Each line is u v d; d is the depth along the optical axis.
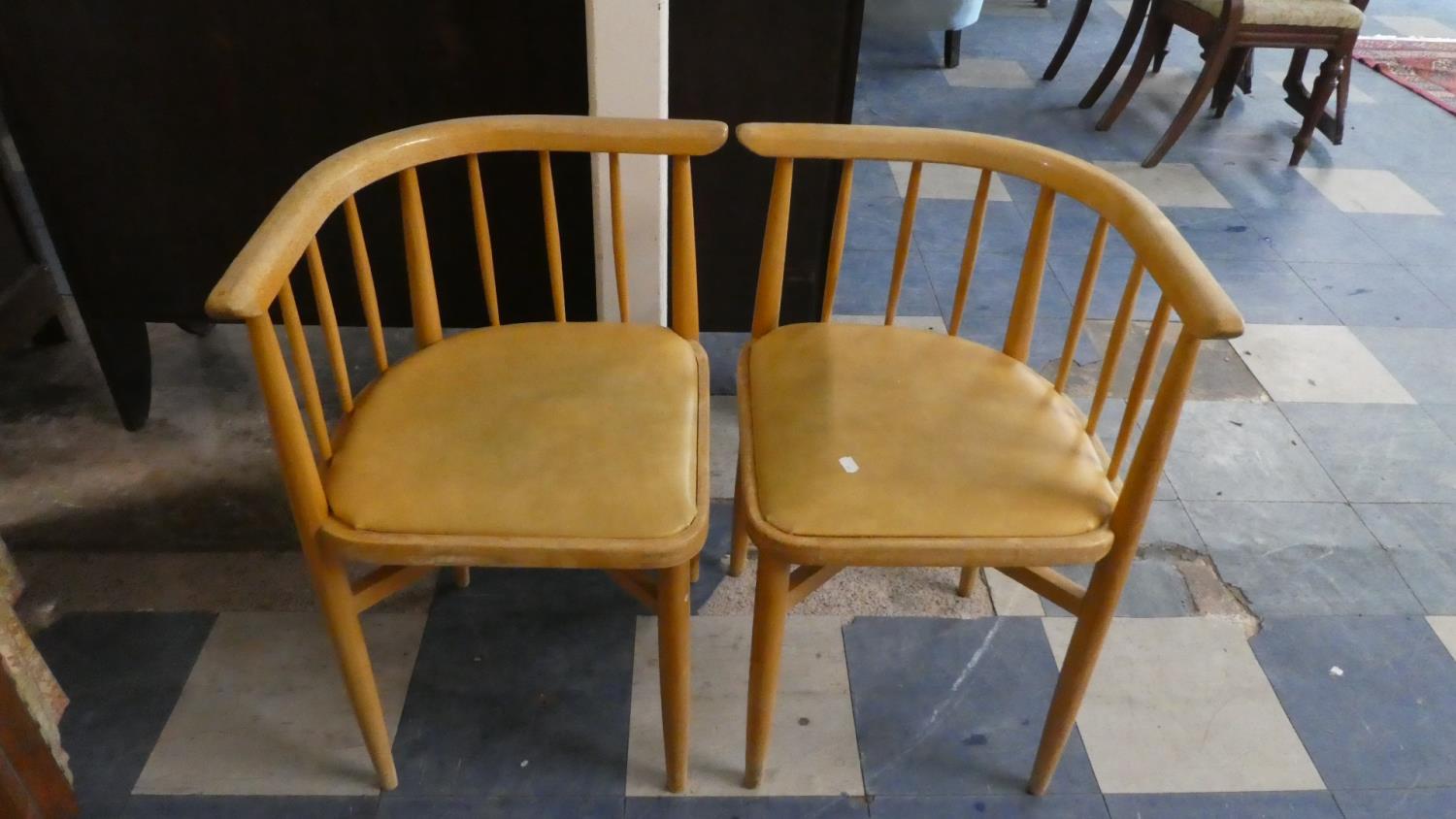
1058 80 3.38
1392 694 1.35
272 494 1.61
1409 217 2.58
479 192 1.13
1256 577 1.52
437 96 1.40
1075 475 0.98
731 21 1.42
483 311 1.64
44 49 1.33
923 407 1.05
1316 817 1.20
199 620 1.40
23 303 1.60
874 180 2.66
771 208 1.13
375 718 1.12
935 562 0.93
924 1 3.22
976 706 1.32
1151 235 0.91
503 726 1.28
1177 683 1.35
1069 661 1.07
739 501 1.36
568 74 1.38
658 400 1.06
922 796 1.21
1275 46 2.62
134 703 1.29
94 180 1.45
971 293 2.20
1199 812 1.20
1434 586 1.52
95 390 1.82
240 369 1.88
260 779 1.21
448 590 1.45
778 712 1.30
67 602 1.41
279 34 1.33
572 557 0.92
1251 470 1.73
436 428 1.01
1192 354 0.83
